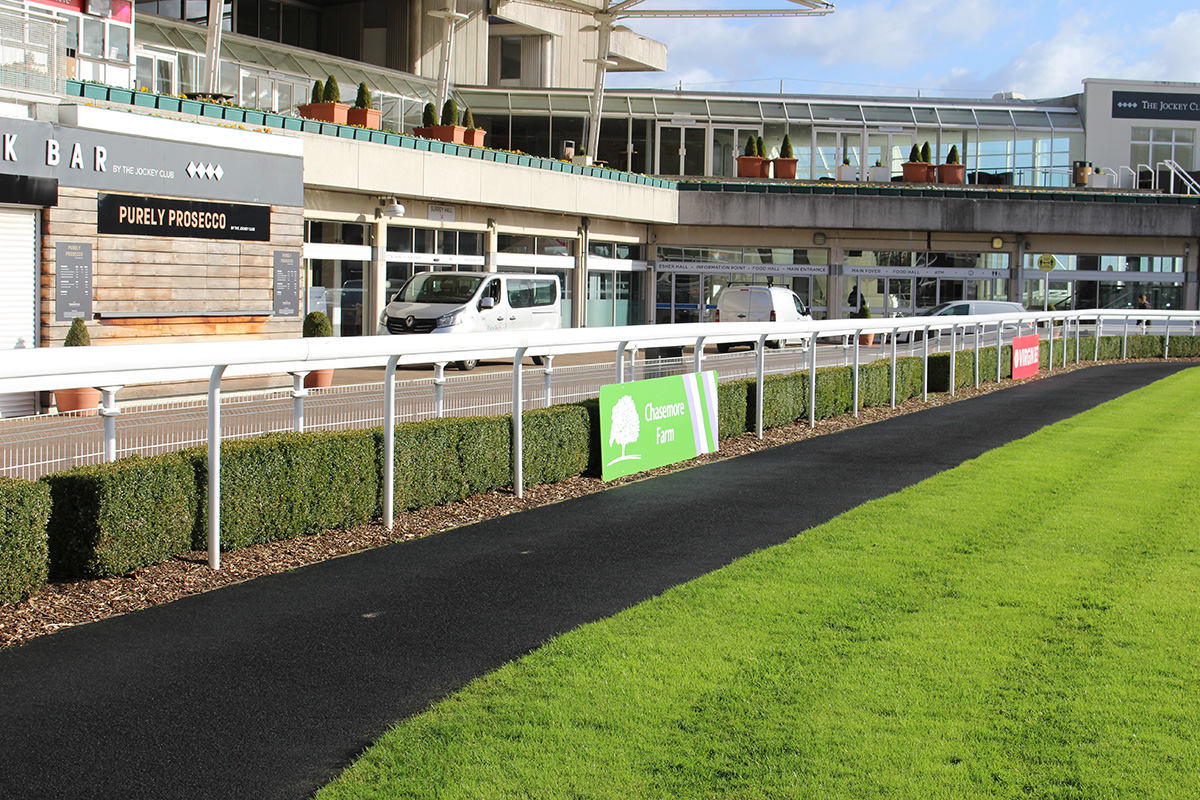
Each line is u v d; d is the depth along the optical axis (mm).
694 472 11297
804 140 42156
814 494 10047
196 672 5219
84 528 6414
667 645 5594
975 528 8414
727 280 37500
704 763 4242
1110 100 44281
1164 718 4723
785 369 15234
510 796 3963
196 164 17250
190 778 4133
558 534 8305
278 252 18875
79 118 15477
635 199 34094
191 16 33219
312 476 7789
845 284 37906
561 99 40531
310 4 39625
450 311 22609
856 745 4422
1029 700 4906
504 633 5883
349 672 5258
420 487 8711
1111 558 7488
